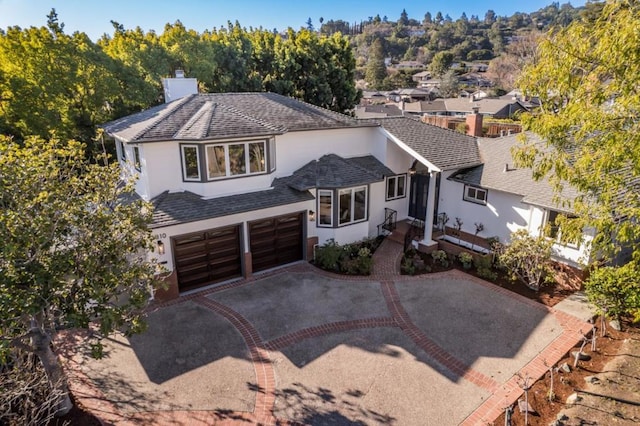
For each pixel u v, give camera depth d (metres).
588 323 13.80
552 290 16.38
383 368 11.74
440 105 85.88
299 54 39.91
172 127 17.19
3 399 8.53
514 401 10.27
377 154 23.42
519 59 90.50
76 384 11.10
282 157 20.03
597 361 11.66
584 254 15.34
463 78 131.50
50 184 8.61
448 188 22.05
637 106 7.96
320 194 19.98
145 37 39.56
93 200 9.18
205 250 17.19
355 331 13.72
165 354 12.52
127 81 29.52
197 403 10.45
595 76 9.06
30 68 25.84
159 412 10.14
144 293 9.26
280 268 19.20
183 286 16.92
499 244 18.77
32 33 25.31
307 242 19.83
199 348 12.84
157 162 16.70
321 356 12.36
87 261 8.41
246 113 20.14
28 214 8.02
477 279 17.62
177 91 23.38
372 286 17.14
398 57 189.75
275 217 18.53
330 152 21.91
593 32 9.13
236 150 17.52
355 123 22.17
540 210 17.52
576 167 9.73
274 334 13.60
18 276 7.55
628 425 9.13
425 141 22.77
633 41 7.89
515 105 74.81
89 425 9.70
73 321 7.95
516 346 12.66
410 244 21.11
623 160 8.62
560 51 9.66
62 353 11.57
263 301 15.94
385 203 23.19
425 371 11.57
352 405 10.30
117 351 12.65
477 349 12.57
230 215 17.02
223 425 9.73
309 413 10.06
